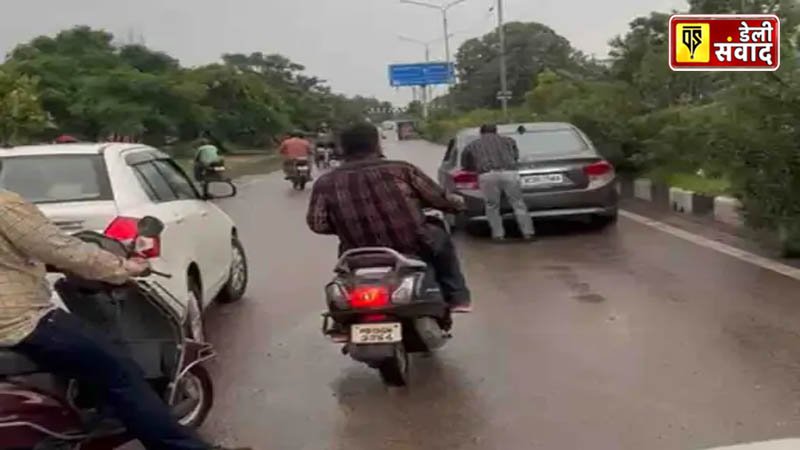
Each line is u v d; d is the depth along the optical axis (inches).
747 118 396.8
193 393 209.8
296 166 1079.0
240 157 2319.1
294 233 598.5
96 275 161.3
